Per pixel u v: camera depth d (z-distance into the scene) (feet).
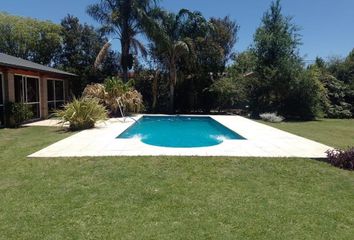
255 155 25.32
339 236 12.50
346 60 81.97
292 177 20.04
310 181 19.35
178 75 77.05
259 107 69.26
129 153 25.62
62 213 14.28
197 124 56.44
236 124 49.03
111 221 13.50
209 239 12.12
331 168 22.12
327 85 73.67
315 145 30.25
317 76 69.41
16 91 50.24
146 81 79.77
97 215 14.07
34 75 56.49
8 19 107.14
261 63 68.69
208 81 78.38
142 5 70.03
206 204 15.42
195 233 12.55
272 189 17.79
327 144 32.86
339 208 15.25
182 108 79.92
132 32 71.56
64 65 88.89
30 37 104.88
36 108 57.77
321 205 15.56
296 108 67.21
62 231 12.64
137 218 13.80
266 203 15.67
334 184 18.86
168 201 15.74
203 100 79.66
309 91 65.77
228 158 24.12
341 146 31.53
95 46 89.97
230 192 17.13
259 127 45.11
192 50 72.43
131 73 80.12
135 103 62.44
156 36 69.41
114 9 70.69
